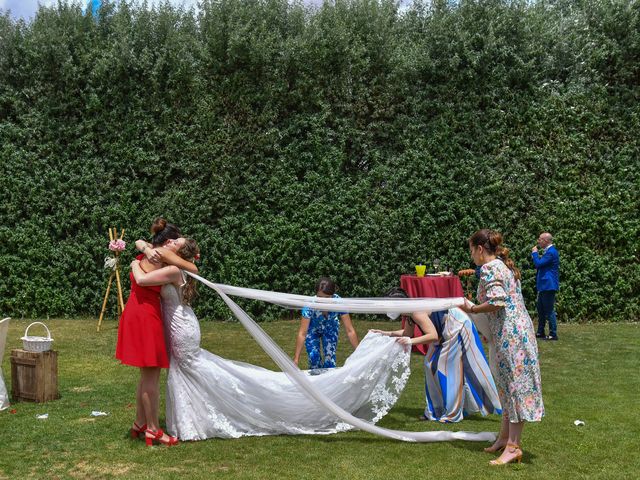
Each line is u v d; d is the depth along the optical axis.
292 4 11.85
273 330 10.14
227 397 4.94
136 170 11.31
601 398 6.17
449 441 4.95
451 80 11.16
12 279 11.31
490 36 10.95
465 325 5.62
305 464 4.36
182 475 4.11
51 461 4.36
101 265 11.30
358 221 11.15
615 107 11.21
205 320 11.10
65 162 11.35
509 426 4.47
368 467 4.31
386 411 5.20
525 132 11.16
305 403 5.12
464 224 11.01
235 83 11.13
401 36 11.96
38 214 11.32
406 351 5.30
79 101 11.33
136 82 11.29
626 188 11.18
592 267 11.04
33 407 5.73
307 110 11.30
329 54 11.15
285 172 11.16
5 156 11.34
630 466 4.35
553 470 4.27
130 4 11.59
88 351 8.32
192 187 11.16
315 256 11.12
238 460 4.43
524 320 4.43
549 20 11.73
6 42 11.45
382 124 11.30
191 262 5.09
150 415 4.75
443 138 11.10
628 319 11.22
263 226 11.12
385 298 5.54
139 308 4.71
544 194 11.14
